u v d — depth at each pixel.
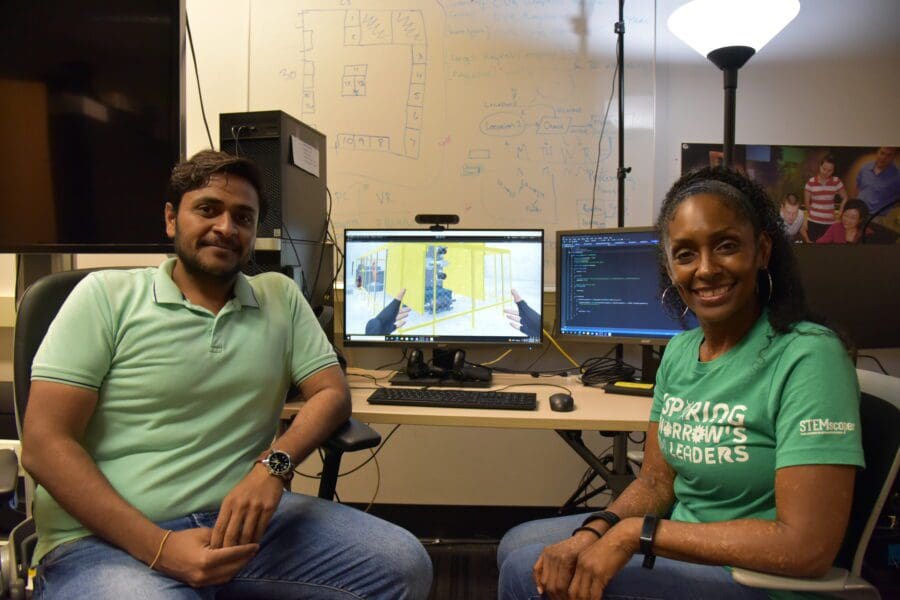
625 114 2.10
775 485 0.83
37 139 1.56
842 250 1.72
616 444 1.60
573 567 0.90
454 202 2.13
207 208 1.15
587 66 2.09
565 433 1.56
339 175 2.13
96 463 1.08
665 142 2.11
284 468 1.08
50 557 1.02
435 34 2.10
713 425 0.92
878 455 0.89
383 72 2.11
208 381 1.13
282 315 1.29
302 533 1.13
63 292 1.16
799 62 2.11
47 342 1.05
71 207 1.57
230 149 1.59
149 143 1.55
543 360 2.14
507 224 2.13
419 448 2.21
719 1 1.57
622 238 1.72
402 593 1.08
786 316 0.90
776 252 0.95
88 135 1.56
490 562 1.97
